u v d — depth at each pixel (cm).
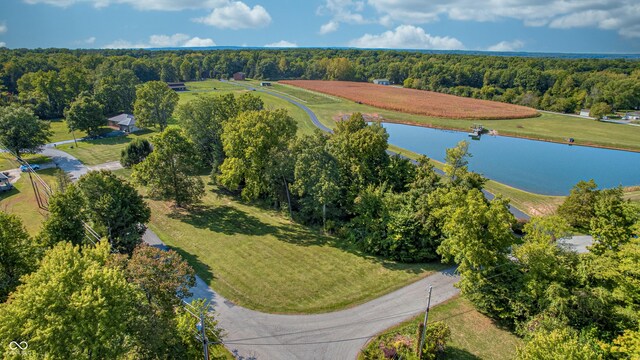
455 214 3194
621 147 10094
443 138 10844
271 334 3000
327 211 4859
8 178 6216
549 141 10894
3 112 7012
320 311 3284
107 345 1956
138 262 2423
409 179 5225
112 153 7962
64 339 1867
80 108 8788
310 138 5075
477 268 3250
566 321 2827
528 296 3028
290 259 4125
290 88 18975
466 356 2812
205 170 6925
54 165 7088
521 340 2997
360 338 2972
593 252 3662
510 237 3184
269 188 5319
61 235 3438
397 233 4156
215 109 6606
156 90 9362
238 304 3350
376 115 13288
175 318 2483
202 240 4478
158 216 5078
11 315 1906
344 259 4159
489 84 19712
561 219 3250
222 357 2477
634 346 2286
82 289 1995
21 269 2958
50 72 11381
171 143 5025
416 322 3138
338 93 17438
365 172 5259
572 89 17125
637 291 2816
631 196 6094
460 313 3300
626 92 14875
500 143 10506
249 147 4888
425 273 3922
